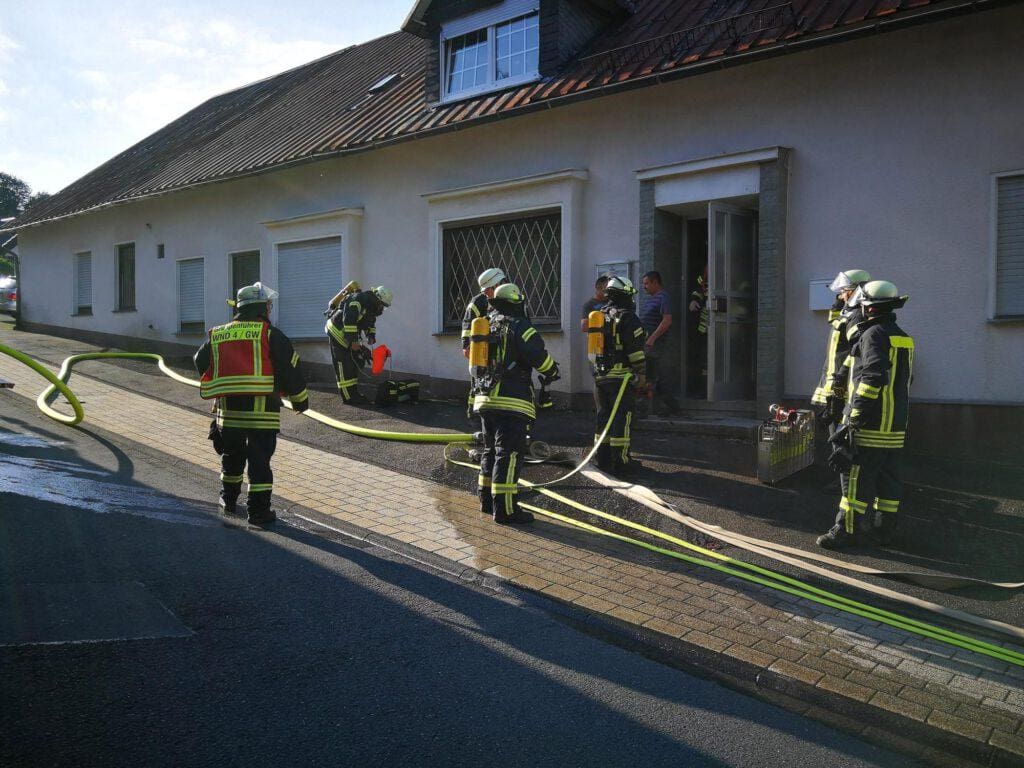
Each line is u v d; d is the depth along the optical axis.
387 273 12.52
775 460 6.71
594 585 4.82
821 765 3.01
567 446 8.17
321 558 5.08
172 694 3.22
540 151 10.52
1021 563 5.20
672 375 9.70
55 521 5.39
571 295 10.08
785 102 8.46
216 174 14.31
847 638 4.18
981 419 7.38
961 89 7.44
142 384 12.23
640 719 3.29
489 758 2.91
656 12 10.85
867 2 7.80
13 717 2.96
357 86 15.92
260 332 5.75
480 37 11.48
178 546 5.11
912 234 7.73
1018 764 3.09
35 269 21.36
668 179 9.19
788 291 8.49
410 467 7.73
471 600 4.52
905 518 5.97
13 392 11.25
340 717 3.14
